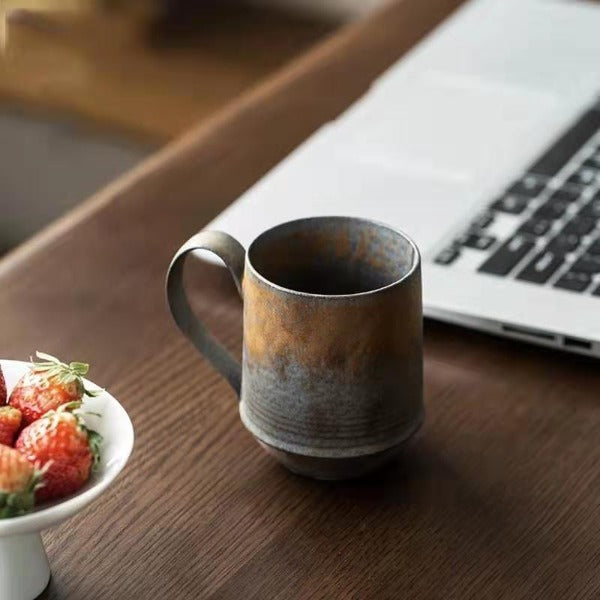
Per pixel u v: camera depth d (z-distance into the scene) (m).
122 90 3.02
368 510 0.99
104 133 3.01
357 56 1.75
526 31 1.74
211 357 1.05
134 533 0.96
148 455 1.04
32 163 3.25
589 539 0.96
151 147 3.06
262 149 1.53
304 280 1.04
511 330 1.16
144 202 1.42
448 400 1.11
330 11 3.30
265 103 1.63
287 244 1.02
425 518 0.98
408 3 1.90
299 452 0.97
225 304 1.25
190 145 1.54
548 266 1.21
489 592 0.91
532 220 1.28
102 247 1.34
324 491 1.00
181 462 1.04
